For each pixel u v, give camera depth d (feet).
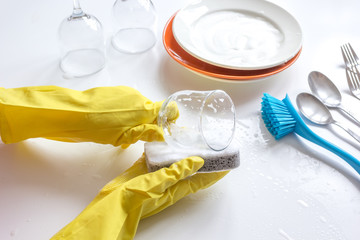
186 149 1.84
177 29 2.64
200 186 1.86
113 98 2.01
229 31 2.76
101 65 2.63
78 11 2.53
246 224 1.81
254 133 2.27
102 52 2.71
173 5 3.30
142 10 2.81
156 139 1.96
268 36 2.74
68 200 1.88
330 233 1.80
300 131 2.22
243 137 2.24
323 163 2.12
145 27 2.91
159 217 1.81
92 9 3.19
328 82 2.52
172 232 1.76
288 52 2.56
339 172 2.08
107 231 1.55
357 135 2.20
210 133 1.77
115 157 2.09
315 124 2.33
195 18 2.81
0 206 1.84
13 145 2.12
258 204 1.90
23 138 2.02
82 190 1.93
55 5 3.24
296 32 2.68
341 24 3.19
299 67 2.74
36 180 1.96
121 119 1.94
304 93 2.40
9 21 3.03
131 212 1.70
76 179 1.98
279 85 2.59
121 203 1.67
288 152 2.17
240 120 2.35
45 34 2.93
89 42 2.60
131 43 2.82
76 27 2.52
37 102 1.95
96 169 2.03
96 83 2.53
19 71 2.58
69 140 2.06
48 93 2.03
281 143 2.22
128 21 2.84
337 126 2.32
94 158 2.08
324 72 2.70
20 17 3.08
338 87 2.58
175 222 1.80
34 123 1.95
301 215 1.86
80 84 2.51
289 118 2.22
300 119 2.21
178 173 1.73
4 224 1.77
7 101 1.94
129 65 2.68
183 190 1.82
